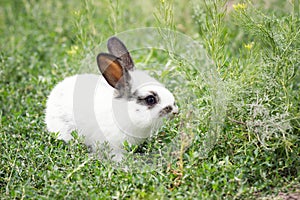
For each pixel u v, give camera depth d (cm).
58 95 627
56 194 482
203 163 503
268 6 675
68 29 898
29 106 695
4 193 503
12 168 531
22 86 742
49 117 623
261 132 524
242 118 552
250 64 572
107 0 771
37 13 934
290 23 546
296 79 639
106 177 508
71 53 748
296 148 529
